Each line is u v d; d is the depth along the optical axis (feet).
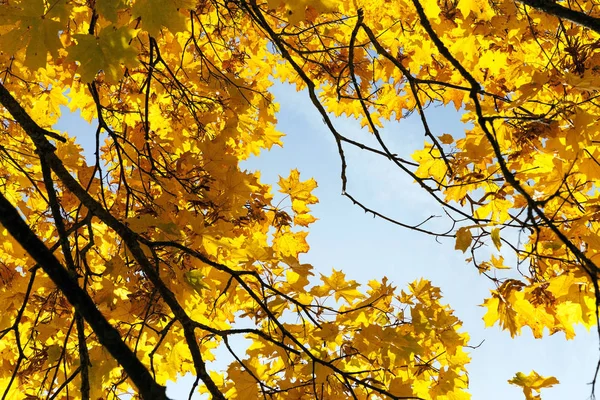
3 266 8.91
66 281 5.03
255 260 8.96
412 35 11.93
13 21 6.24
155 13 6.38
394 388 8.98
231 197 8.95
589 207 7.75
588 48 9.23
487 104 12.29
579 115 7.51
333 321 9.31
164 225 7.67
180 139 12.42
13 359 10.28
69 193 10.87
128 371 4.86
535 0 7.57
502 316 9.36
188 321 6.86
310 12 10.01
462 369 10.46
